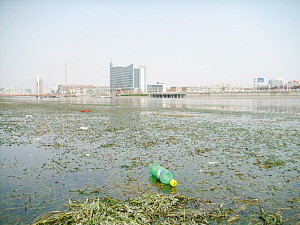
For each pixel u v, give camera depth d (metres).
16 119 29.61
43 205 7.28
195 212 6.85
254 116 33.56
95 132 19.64
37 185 8.73
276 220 6.48
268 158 12.09
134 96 185.62
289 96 119.00
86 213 6.57
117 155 12.59
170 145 14.89
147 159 11.87
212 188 8.47
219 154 12.83
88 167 10.67
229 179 9.30
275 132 19.81
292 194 8.05
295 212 6.92
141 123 25.66
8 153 13.03
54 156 12.42
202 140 16.45
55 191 8.23
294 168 10.58
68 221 6.36
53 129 21.23
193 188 8.48
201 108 52.03
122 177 9.49
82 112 40.97
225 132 19.75
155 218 6.68
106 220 6.29
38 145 14.91
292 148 14.19
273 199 7.71
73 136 17.86
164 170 9.20
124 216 6.45
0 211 6.93
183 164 11.10
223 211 6.95
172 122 26.59
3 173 9.95
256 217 6.68
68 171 10.16
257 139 16.83
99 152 13.18
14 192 8.16
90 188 8.47
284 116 33.50
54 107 56.28
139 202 7.30
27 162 11.42
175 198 7.62
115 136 17.86
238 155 12.63
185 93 161.00
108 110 46.12
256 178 9.41
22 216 6.67
